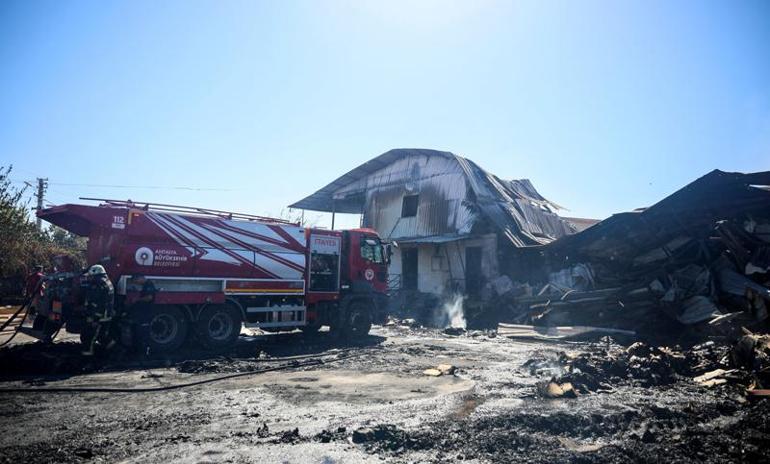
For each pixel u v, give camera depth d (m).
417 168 24.94
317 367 8.91
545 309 16.20
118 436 4.77
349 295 13.85
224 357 9.61
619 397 6.56
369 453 4.36
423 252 23.94
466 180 22.36
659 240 16.81
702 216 16.12
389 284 25.11
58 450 4.34
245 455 4.27
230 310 11.36
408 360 9.75
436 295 22.53
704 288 13.94
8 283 22.03
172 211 10.87
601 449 4.54
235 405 6.07
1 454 4.21
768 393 6.51
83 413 5.61
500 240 21.16
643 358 8.70
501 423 5.25
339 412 5.74
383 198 26.44
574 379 7.18
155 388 6.93
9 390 6.57
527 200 26.14
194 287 10.72
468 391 6.88
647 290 14.53
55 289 9.65
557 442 4.73
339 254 13.83
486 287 20.41
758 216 15.55
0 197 21.00
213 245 11.12
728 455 4.43
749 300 12.74
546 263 20.02
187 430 5.00
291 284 12.56
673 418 5.59
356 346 11.98
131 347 9.74
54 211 9.86
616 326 14.48
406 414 5.64
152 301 9.98
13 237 21.33
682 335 12.95
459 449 4.50
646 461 4.27
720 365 8.44
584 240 18.39
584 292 15.92
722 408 6.04
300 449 4.44
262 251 12.03
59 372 8.07
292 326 12.66
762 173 15.14
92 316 8.90
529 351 11.15
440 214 23.34
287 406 6.04
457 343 12.77
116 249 9.85
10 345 10.56
